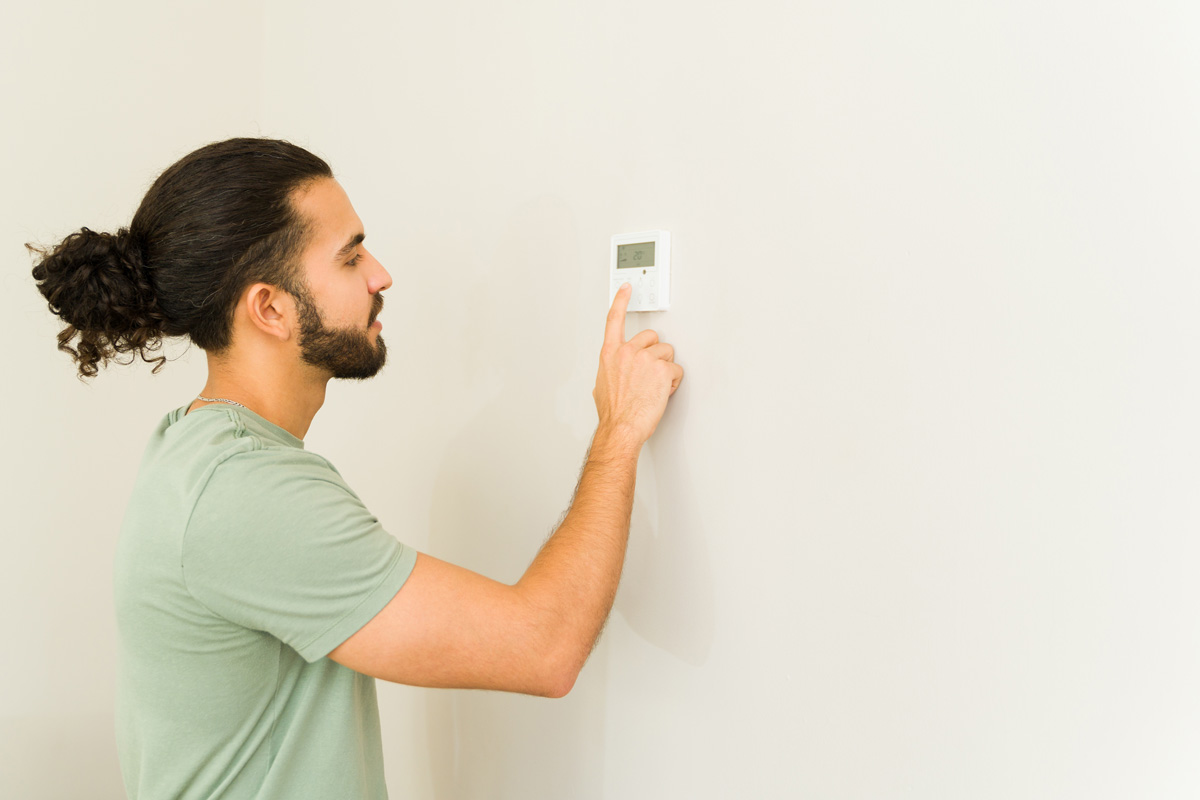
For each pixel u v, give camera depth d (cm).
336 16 170
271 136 188
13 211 155
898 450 91
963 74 86
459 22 143
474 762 142
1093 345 78
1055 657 80
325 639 81
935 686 88
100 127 166
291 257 94
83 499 167
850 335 95
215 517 79
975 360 85
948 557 87
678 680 112
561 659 86
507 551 135
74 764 167
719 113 107
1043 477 81
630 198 117
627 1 117
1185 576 72
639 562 117
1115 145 76
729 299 106
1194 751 72
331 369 101
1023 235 82
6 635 157
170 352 181
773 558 102
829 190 96
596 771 122
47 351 161
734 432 106
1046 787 81
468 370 142
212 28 182
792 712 100
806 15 98
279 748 89
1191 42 72
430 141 149
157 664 85
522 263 132
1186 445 72
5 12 152
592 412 122
